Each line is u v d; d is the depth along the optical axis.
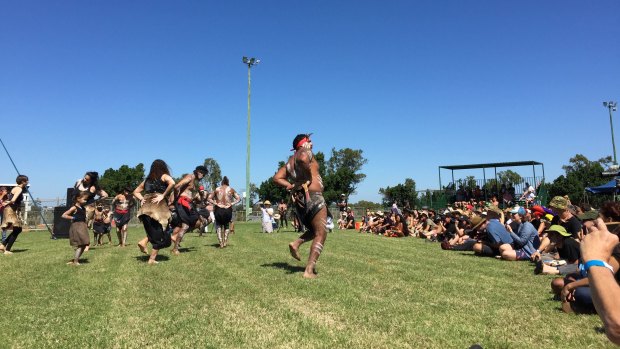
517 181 24.77
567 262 6.88
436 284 5.80
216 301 4.81
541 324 3.89
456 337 3.50
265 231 19.97
